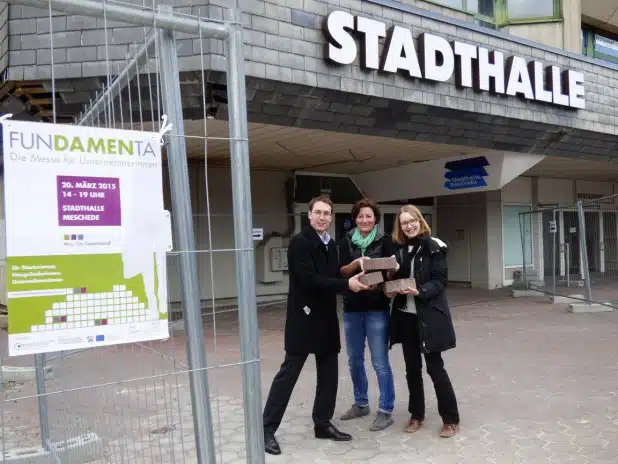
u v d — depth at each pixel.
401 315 4.56
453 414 4.45
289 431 4.64
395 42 8.36
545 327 9.44
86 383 3.65
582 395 5.50
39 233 2.23
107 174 2.37
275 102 7.79
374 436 4.50
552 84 10.70
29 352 2.22
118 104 3.79
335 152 11.23
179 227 2.62
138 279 2.43
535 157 11.66
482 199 15.58
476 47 9.41
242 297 2.73
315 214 4.27
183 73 6.72
